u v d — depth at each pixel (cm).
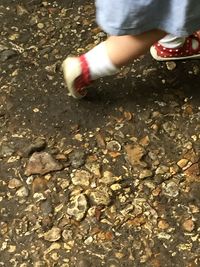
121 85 73
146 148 68
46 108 71
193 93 72
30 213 64
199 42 73
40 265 61
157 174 66
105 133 69
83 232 62
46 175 66
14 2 81
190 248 61
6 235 62
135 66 75
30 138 69
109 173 66
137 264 60
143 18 57
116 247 61
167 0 56
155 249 61
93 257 61
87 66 67
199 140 69
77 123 70
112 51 65
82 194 65
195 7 56
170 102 72
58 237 62
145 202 64
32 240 62
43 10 81
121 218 63
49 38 78
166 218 63
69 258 61
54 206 64
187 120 70
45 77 74
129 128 70
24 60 76
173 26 58
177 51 73
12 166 67
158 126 70
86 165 67
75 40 78
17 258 61
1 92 73
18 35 78
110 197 64
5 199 65
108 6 57
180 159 67
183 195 65
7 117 71
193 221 63
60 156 68
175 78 74
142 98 72
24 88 73
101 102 72
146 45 64
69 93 72
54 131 70
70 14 80
